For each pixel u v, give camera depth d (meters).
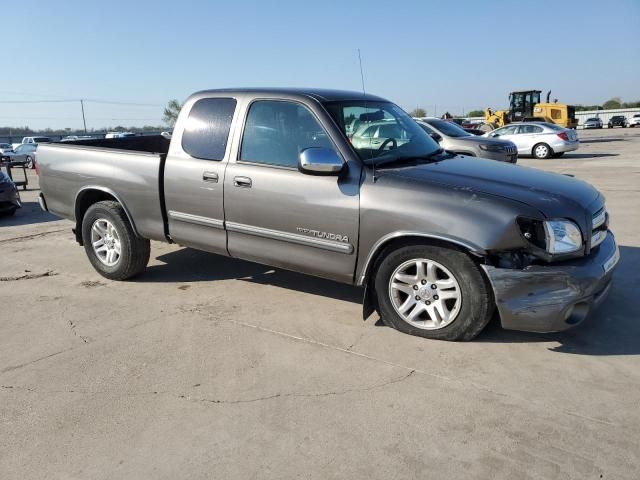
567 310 3.53
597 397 3.19
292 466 2.69
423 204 3.75
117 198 5.36
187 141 4.94
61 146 5.85
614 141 29.06
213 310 4.76
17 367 3.81
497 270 3.57
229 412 3.16
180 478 2.63
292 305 4.82
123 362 3.83
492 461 2.67
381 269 4.06
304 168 3.94
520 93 32.22
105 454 2.83
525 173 4.27
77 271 6.12
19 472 2.71
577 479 2.52
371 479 2.58
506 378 3.43
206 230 4.89
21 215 10.30
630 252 6.08
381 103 4.97
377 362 3.69
